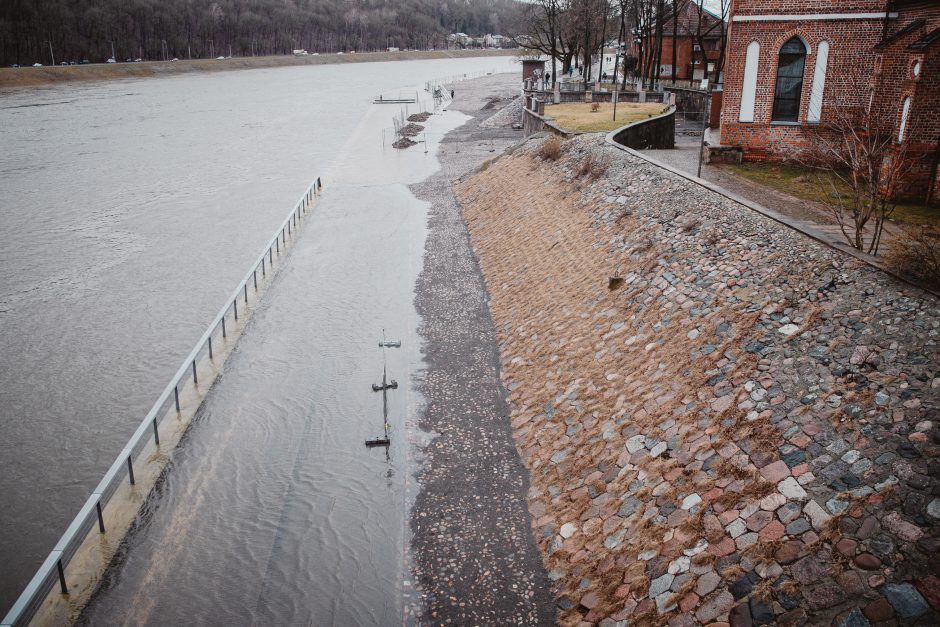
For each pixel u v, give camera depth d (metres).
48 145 56.94
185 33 186.00
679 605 8.51
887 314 10.85
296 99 97.31
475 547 10.94
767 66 24.58
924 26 19.88
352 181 40.34
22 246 29.44
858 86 23.66
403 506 12.05
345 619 9.71
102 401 16.62
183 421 14.94
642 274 16.69
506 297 20.83
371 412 15.21
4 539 12.01
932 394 9.13
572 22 68.81
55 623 9.64
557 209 24.77
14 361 18.73
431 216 31.80
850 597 7.44
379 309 21.06
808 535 8.30
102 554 11.03
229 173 44.94
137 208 35.91
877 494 8.26
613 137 28.36
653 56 62.38
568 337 16.42
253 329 19.91
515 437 13.95
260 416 15.17
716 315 13.34
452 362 17.38
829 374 10.42
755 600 8.00
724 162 25.95
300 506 12.16
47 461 14.30
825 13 23.25
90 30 158.62
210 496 12.45
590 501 11.16
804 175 23.09
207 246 29.05
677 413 11.70
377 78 143.12
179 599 10.12
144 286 24.44
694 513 9.61
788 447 9.62
